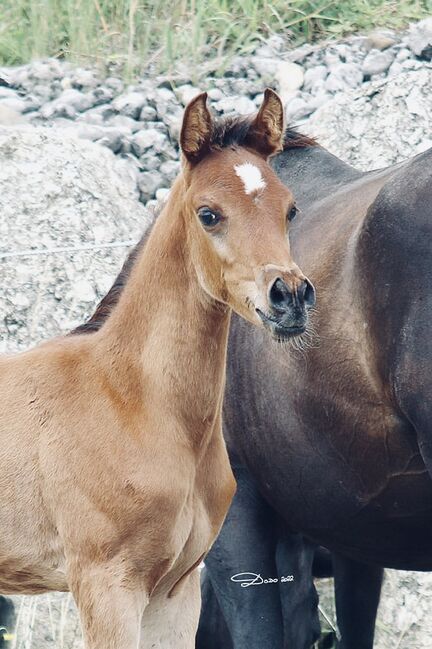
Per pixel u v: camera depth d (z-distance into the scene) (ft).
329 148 51.31
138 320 30.27
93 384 30.55
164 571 29.89
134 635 29.25
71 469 29.91
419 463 31.37
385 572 42.16
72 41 61.36
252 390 34.73
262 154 29.17
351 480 32.96
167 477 29.40
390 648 42.11
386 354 30.55
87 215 49.11
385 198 30.78
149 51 62.49
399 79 52.37
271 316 26.89
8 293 46.78
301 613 38.47
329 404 32.37
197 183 28.40
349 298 31.50
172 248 29.66
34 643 41.39
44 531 30.58
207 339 29.68
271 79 59.67
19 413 30.94
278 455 34.50
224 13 62.90
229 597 36.37
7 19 63.46
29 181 49.44
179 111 57.88
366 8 62.90
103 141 55.77
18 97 58.80
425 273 29.78
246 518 36.35
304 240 33.58
